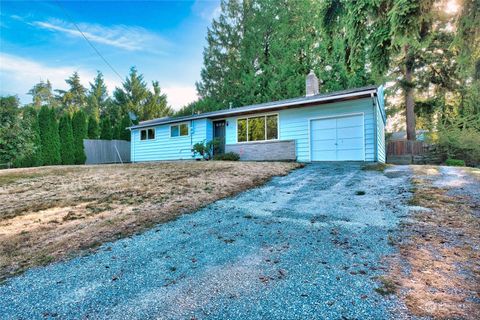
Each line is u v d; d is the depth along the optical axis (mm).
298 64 21469
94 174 9609
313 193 6109
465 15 4312
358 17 5207
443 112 19359
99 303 2320
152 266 2980
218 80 26125
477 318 1846
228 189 6750
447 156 15844
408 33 4574
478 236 3314
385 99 20016
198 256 3174
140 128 17594
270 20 22469
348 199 5430
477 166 15242
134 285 2592
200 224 4355
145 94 34344
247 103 22516
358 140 10750
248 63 23438
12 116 12188
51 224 4641
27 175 9648
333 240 3420
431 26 4922
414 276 2459
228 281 2562
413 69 17828
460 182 6074
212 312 2100
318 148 11633
